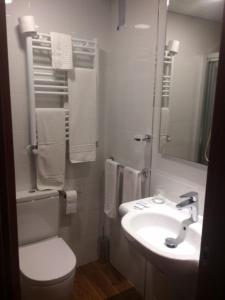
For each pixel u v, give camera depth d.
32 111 1.90
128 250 2.18
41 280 1.57
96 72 2.11
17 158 1.99
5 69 0.67
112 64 2.20
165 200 1.74
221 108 0.68
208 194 0.73
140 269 2.06
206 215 0.74
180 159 1.63
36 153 1.97
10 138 0.70
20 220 1.92
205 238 0.75
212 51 1.39
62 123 2.02
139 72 1.89
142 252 1.29
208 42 1.41
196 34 1.46
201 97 1.47
